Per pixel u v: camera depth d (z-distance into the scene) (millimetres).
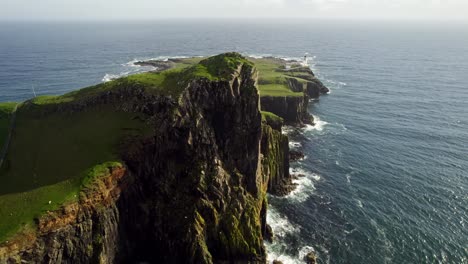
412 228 68125
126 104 68688
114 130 63406
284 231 66750
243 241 57281
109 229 52281
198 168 59344
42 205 47469
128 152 57938
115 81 77062
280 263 58719
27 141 65500
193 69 69625
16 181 53875
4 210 47031
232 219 58125
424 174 89438
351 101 157875
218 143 63938
